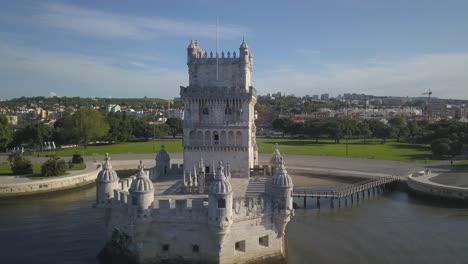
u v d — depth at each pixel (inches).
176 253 2333.9
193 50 3334.2
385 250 2805.1
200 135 3319.4
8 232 3095.5
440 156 7268.7
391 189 5113.2
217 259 2288.4
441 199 4333.2
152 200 2333.9
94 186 5152.6
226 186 2209.6
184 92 3267.7
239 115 3289.9
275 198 2522.1
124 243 2456.9
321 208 4128.9
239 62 3287.4
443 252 2753.4
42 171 5022.1
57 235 3024.1
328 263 2559.1
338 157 7249.0
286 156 7342.5
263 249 2472.9
